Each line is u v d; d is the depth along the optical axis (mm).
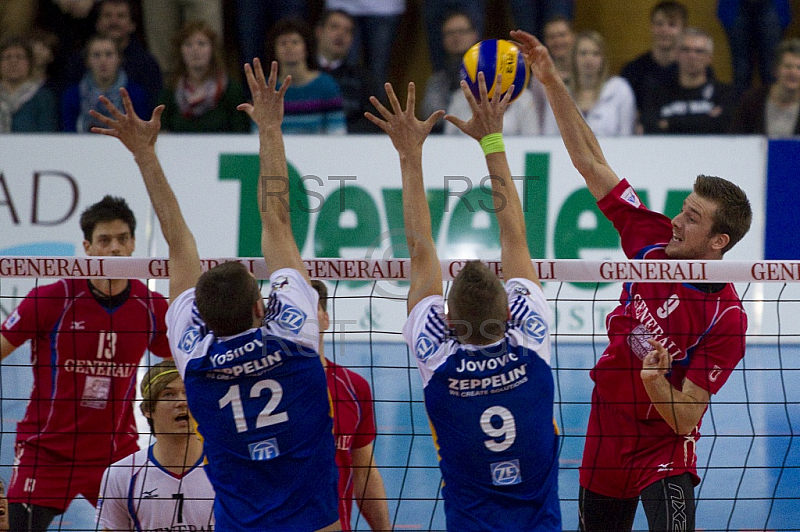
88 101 31062
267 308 11117
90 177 29453
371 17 33531
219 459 10812
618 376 13703
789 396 23625
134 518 13289
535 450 10648
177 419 13086
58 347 15375
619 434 13727
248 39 33344
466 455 10648
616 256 29094
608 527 14125
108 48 30688
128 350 15648
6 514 13906
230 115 30266
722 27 36156
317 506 10805
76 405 15312
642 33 37031
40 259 12641
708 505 17891
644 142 29766
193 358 10891
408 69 37062
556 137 29547
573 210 29250
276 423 10734
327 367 13695
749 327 28047
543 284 28641
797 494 18266
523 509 10578
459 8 33062
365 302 28594
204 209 29547
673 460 13336
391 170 29625
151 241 29250
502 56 13508
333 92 30047
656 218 13820
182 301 11492
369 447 14062
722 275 12578
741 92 31828
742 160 29766
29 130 31203
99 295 15492
